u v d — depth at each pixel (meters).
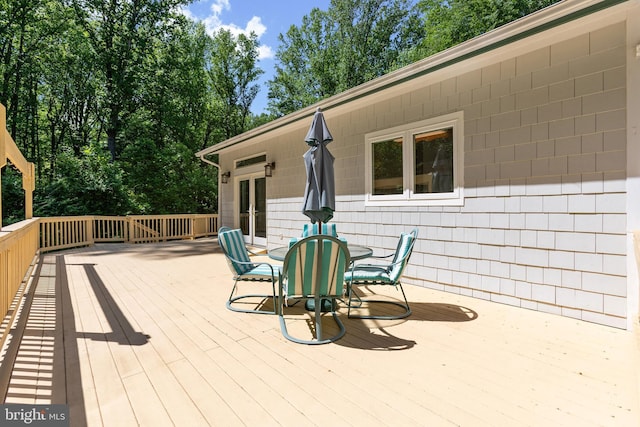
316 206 3.65
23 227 3.74
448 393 2.01
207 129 21.48
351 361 2.44
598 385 2.09
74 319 3.38
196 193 16.97
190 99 18.91
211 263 6.73
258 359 2.48
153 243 10.29
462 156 4.22
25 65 14.01
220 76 22.56
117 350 2.65
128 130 15.12
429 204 4.62
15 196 10.21
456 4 14.53
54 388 2.09
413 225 4.84
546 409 1.84
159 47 16.23
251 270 3.72
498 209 3.89
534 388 2.06
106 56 14.21
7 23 13.03
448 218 4.39
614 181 3.07
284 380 2.18
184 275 5.56
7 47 13.97
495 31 3.45
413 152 4.84
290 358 2.49
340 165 6.05
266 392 2.04
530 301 3.65
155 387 2.10
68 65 14.59
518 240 3.73
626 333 2.94
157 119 16.81
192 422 1.75
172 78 16.97
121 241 10.55
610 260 3.11
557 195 3.43
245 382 2.15
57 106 16.80
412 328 3.09
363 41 20.11
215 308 3.74
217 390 2.06
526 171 3.65
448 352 2.58
